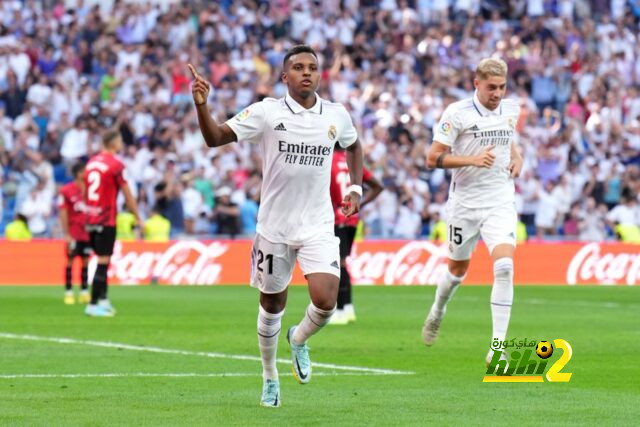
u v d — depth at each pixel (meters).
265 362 15.47
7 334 25.78
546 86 63.78
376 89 60.12
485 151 19.17
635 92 63.72
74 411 14.88
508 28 65.75
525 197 56.22
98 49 58.31
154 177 52.56
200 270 47.34
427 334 21.78
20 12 58.81
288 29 62.84
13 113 54.94
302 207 15.43
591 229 55.78
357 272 47.97
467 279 49.16
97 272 31.42
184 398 16.09
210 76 58.97
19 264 46.19
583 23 67.56
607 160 59.25
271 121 15.25
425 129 58.12
